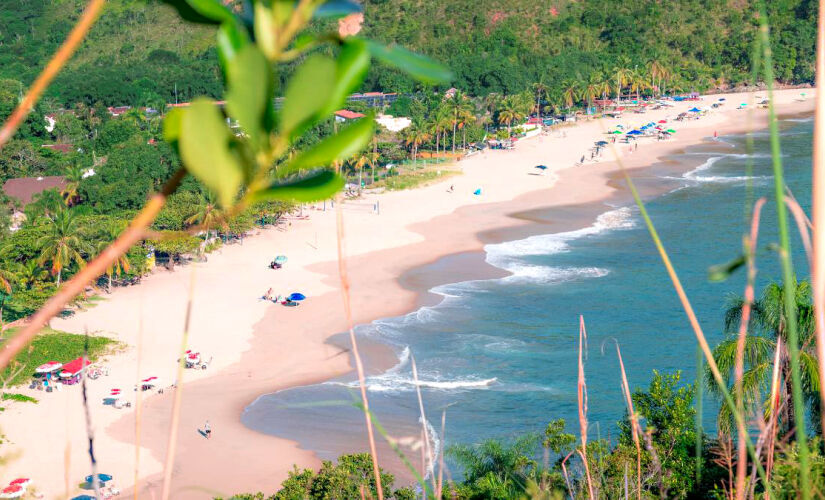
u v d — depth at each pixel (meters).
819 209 2.03
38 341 54.28
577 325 60.59
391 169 123.06
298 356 55.72
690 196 106.88
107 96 150.88
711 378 19.86
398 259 80.12
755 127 160.75
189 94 161.62
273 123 1.42
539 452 25.47
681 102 197.62
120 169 89.50
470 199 107.81
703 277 70.31
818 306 2.08
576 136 156.50
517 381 50.72
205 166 1.39
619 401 46.84
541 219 97.38
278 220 93.31
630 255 80.31
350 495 27.72
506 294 68.69
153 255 73.69
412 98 162.50
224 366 53.81
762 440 3.77
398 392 49.69
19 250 64.75
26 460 39.69
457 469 31.59
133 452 41.84
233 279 72.44
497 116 158.62
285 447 43.34
